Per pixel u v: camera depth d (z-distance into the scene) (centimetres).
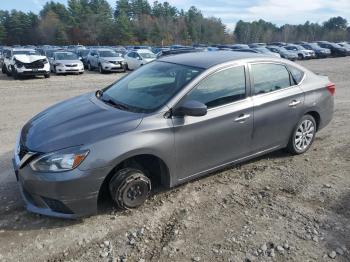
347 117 836
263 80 498
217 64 456
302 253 344
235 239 363
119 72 2408
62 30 10544
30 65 1853
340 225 388
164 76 459
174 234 371
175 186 456
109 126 383
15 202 424
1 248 346
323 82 585
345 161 559
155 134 393
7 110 945
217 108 443
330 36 12225
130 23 10788
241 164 536
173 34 11056
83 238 363
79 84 1642
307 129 569
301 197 447
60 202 361
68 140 367
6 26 11344
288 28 12862
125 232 373
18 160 386
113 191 394
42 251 344
